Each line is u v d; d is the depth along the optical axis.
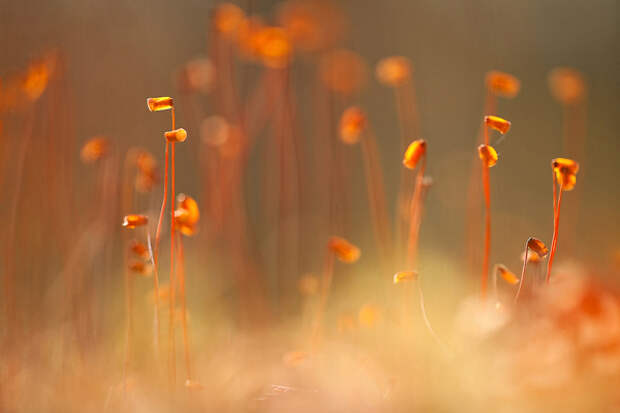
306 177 0.39
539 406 0.26
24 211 0.30
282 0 0.53
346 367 0.29
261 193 0.44
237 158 0.32
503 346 0.27
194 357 0.29
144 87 0.53
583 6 0.78
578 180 0.46
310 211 0.36
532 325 0.27
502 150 0.58
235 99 0.33
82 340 0.29
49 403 0.28
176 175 0.46
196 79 0.32
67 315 0.30
